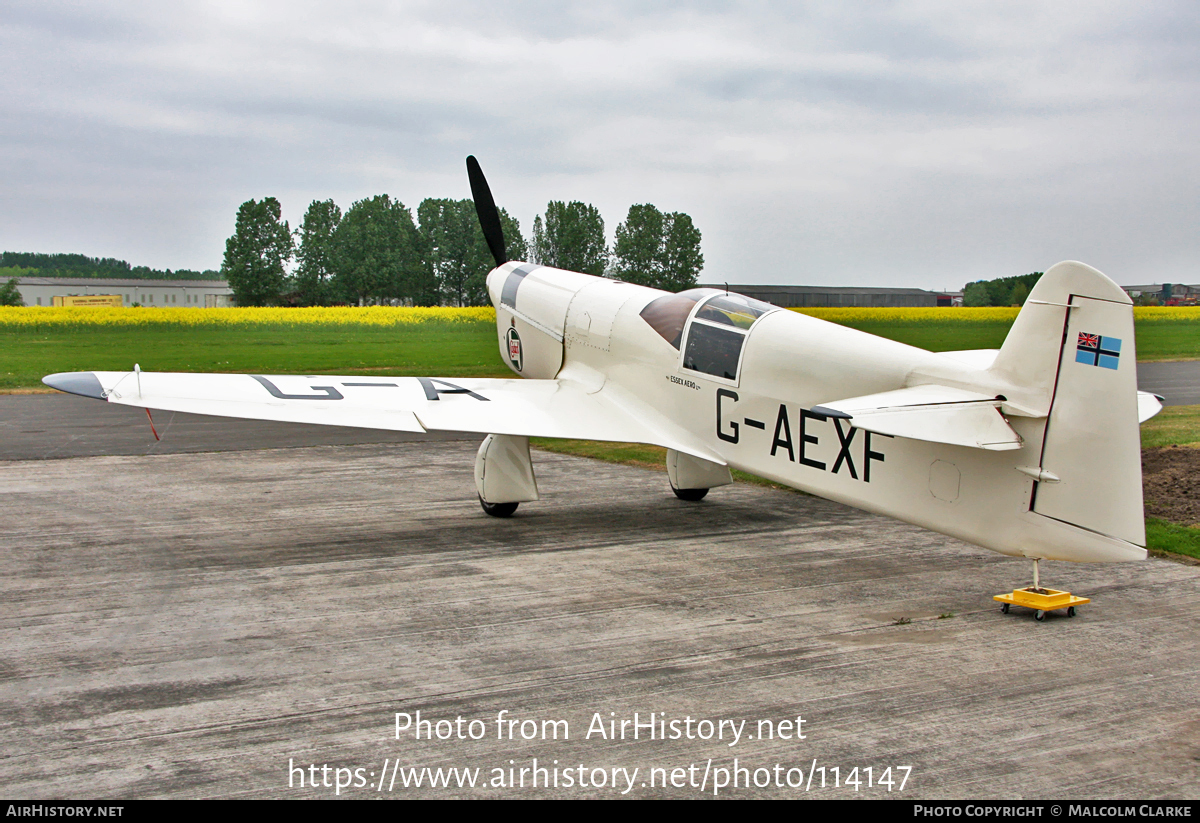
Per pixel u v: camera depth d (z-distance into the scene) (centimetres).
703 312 659
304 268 7094
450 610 493
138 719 350
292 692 378
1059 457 439
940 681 393
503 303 935
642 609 497
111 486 875
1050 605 479
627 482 921
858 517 753
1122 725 349
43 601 505
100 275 17538
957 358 612
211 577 558
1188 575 568
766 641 445
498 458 725
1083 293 427
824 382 552
